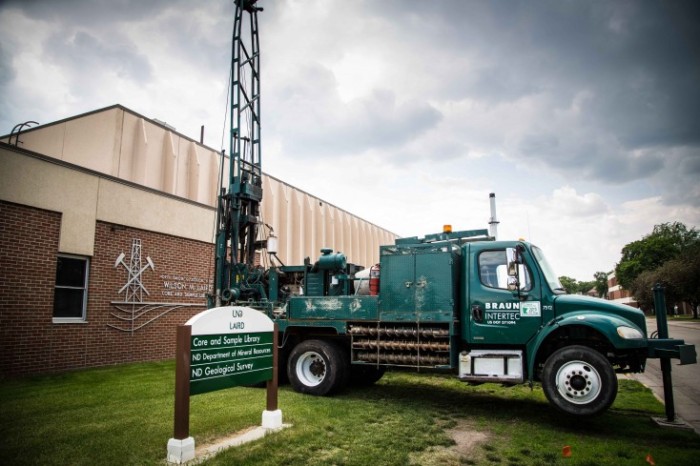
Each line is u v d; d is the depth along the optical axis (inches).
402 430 243.8
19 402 298.8
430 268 318.7
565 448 209.0
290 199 917.2
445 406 312.5
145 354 499.8
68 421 252.4
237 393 344.2
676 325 1563.7
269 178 848.9
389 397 342.0
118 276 479.2
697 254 2000.5
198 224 578.2
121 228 486.6
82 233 447.2
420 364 313.9
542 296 291.0
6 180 389.1
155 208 523.2
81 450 203.5
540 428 256.8
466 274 312.0
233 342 224.8
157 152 656.4
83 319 448.1
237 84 524.1
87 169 453.7
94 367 448.1
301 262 911.7
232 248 473.7
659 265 2847.0
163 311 524.7
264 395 335.9
